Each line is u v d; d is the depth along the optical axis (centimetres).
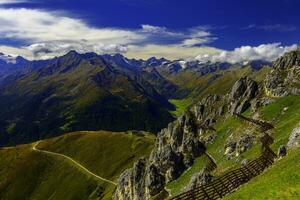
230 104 18150
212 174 13250
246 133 13675
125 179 19400
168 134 19112
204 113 18838
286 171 6025
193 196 7150
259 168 8362
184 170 16425
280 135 11025
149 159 19100
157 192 16575
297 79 15425
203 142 16962
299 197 4797
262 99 15975
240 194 6247
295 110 13250
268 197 5272
